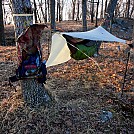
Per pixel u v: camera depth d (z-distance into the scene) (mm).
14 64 6773
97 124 3680
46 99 4023
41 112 3777
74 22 23547
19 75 3529
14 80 3568
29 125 3531
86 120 3748
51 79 5480
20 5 3449
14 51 8656
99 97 4586
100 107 4145
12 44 11594
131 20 21938
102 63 7008
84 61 7199
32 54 3473
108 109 4086
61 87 5012
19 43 3385
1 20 10773
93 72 6156
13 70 6141
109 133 3496
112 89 5039
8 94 4473
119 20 20578
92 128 3580
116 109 4105
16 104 3928
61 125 3584
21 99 4074
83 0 10914
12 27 17562
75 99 4438
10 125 3523
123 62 7145
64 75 5820
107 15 7980
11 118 3646
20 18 3500
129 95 4711
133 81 5512
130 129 3609
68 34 3740
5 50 8883
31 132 3416
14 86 4879
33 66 3488
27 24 3527
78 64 6875
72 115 3828
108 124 3695
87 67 6574
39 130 3457
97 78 5688
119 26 19625
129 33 18062
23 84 3857
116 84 5309
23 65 3480
